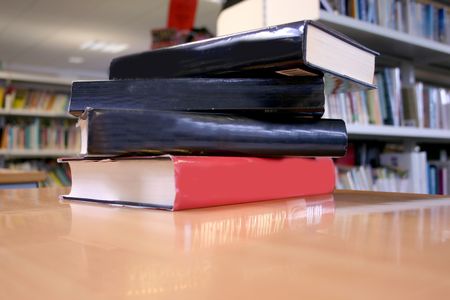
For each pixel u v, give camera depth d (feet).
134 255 0.70
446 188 5.91
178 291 0.51
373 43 4.85
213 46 1.38
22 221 1.06
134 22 14.30
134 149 1.25
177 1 6.66
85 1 12.19
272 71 1.33
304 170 1.66
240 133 1.36
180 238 0.84
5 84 11.52
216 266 0.63
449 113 5.96
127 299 0.48
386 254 0.70
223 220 1.07
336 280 0.55
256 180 1.44
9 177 4.21
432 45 5.09
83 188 1.49
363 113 4.56
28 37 16.10
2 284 0.54
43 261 0.66
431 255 0.69
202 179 1.27
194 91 1.37
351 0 4.26
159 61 1.51
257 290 0.51
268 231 0.92
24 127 11.46
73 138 12.10
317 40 1.28
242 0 3.81
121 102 1.40
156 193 1.26
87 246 0.77
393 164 5.54
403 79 5.91
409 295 0.49
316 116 1.53
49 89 12.28
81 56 19.43
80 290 0.52
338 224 1.01
